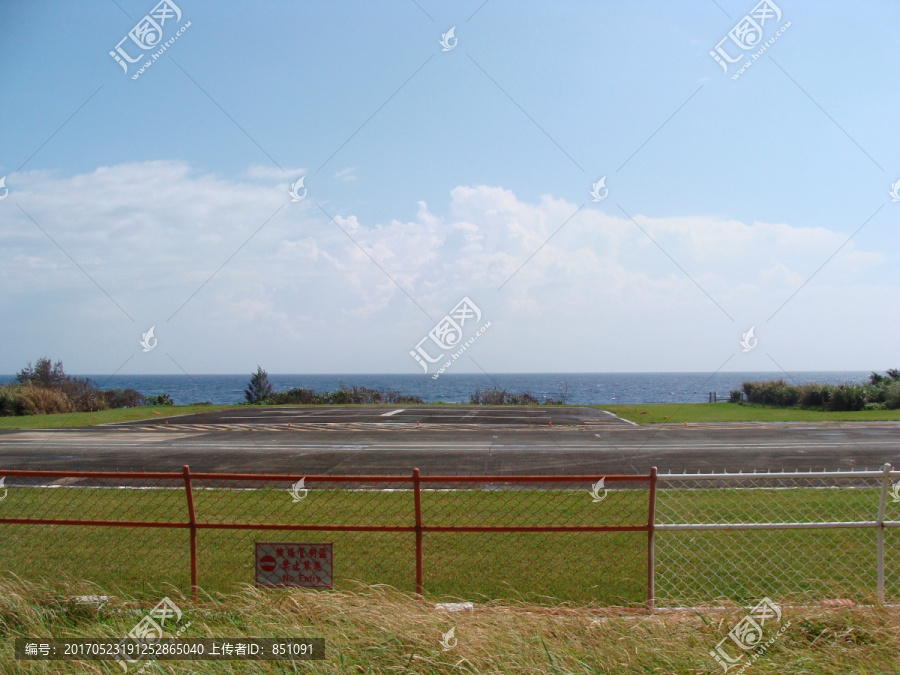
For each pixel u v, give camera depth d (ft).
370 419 85.56
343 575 21.36
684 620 15.40
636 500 33.12
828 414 88.99
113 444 58.70
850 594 17.99
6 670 13.48
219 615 16.21
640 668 13.38
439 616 15.11
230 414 96.78
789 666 13.39
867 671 13.24
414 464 47.32
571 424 76.95
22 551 24.17
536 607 16.49
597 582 20.54
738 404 117.80
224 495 34.58
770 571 21.33
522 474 43.34
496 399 130.72
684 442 58.34
